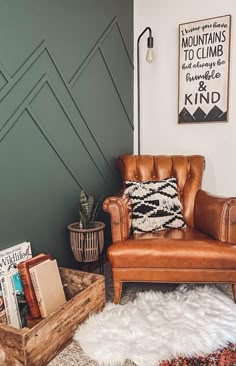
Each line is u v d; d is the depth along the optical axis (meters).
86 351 1.51
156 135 2.93
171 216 2.22
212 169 2.72
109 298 2.01
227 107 2.57
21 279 1.69
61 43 2.05
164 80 2.82
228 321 1.69
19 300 1.72
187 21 2.65
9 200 1.77
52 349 1.47
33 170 1.92
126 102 2.86
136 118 2.99
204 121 2.68
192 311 1.77
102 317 1.74
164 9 2.73
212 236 1.98
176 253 1.83
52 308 1.73
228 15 2.48
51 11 1.95
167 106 2.84
